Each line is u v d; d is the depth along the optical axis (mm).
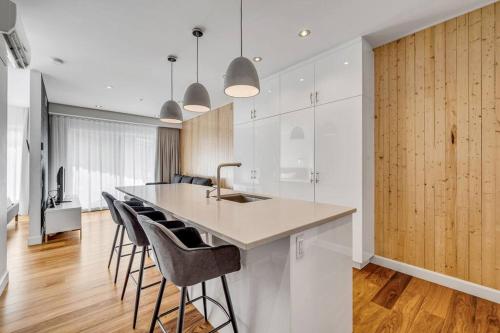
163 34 2557
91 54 2996
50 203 4188
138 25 2393
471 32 2156
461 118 2211
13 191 5375
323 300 1421
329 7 2129
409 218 2547
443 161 2320
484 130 2084
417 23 2365
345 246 1623
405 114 2576
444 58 2312
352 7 2129
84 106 5559
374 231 2814
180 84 4086
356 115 2607
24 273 2594
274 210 1655
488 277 2066
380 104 2771
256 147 3852
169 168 7168
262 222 1325
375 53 2822
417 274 2471
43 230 3906
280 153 3451
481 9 2102
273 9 2150
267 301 1312
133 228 1750
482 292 2078
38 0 2004
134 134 6625
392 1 2049
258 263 1361
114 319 1831
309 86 3074
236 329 1402
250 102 3969
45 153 4461
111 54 2996
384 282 2371
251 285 1404
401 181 2604
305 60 3121
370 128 2748
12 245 3514
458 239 2232
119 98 4910
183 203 1966
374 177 2812
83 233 4156
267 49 2867
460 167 2217
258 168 3811
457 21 2236
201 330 1705
